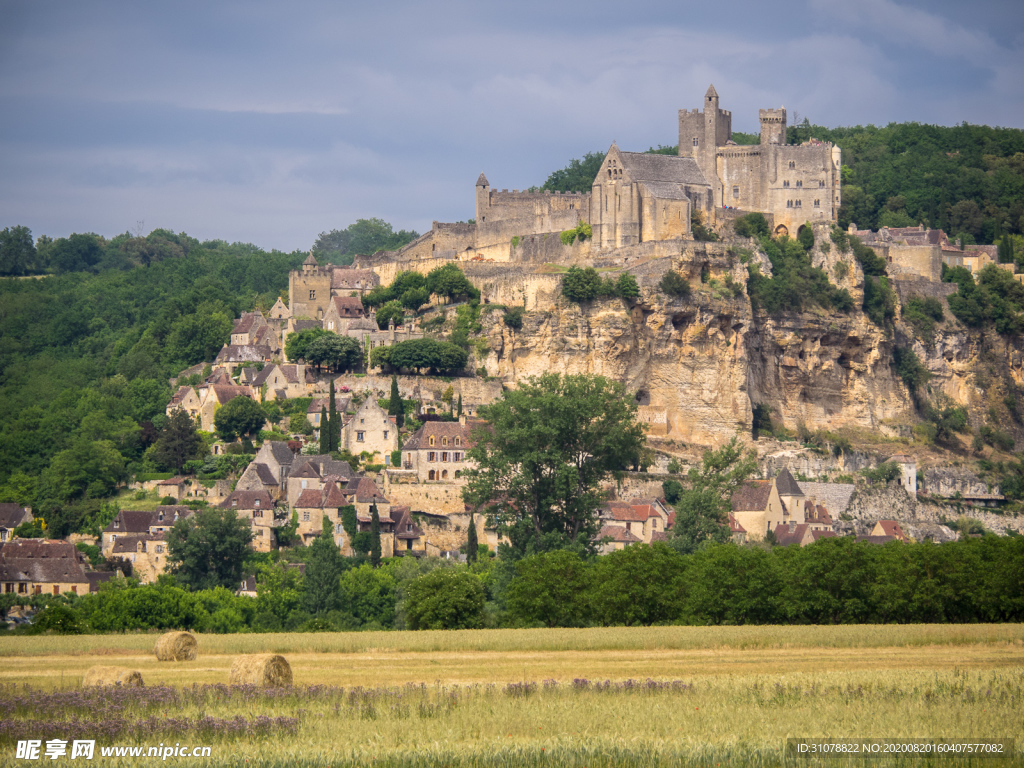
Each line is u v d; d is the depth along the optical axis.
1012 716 81.06
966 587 147.12
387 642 121.25
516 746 71.38
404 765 68.50
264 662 91.94
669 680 94.12
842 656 113.50
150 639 126.19
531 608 146.00
